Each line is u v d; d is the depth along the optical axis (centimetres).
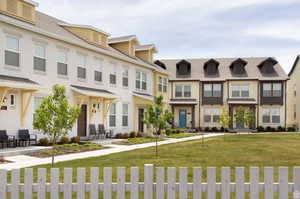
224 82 3788
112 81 2309
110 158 1162
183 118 3856
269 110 3706
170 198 439
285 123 3669
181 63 3944
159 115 1341
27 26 1538
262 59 4034
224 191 437
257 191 433
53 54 1756
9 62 1481
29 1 1634
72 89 1864
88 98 2042
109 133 2209
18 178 446
